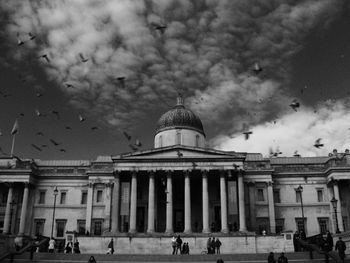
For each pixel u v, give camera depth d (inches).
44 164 4217.5
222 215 3186.5
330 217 3661.4
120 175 3348.9
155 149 3351.4
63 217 3774.6
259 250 2878.9
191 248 2938.0
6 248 2412.6
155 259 2288.4
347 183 3673.7
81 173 3900.1
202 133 3964.1
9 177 3713.1
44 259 2282.2
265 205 3627.0
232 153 3314.5
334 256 1959.9
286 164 3860.7
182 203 3538.4
